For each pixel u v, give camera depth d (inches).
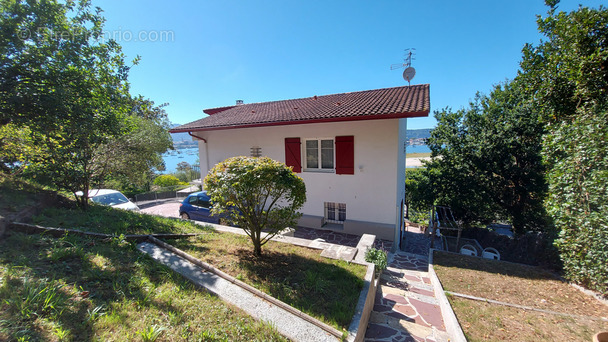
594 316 165.5
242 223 185.8
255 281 147.5
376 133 342.3
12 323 78.9
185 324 98.1
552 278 231.8
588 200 179.2
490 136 413.7
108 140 243.0
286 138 398.9
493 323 158.4
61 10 182.9
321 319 115.0
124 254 155.0
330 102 454.9
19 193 204.1
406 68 455.8
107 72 213.2
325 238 353.4
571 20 227.9
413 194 547.2
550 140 231.0
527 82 297.9
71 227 178.9
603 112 183.0
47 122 174.6
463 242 431.5
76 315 91.8
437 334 150.5
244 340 95.7
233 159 178.9
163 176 901.8
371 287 162.6
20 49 160.4
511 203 432.8
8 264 114.8
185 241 204.7
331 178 375.9
